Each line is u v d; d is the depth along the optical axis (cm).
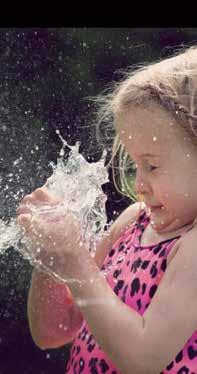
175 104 203
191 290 191
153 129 203
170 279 195
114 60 541
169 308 192
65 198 221
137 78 210
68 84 513
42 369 396
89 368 208
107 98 336
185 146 202
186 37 549
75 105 487
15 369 400
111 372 204
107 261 221
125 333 192
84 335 214
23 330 398
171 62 214
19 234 207
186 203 202
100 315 194
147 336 191
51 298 221
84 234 220
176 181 202
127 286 207
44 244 200
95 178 226
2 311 390
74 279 198
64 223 202
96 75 534
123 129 209
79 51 537
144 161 206
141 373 191
